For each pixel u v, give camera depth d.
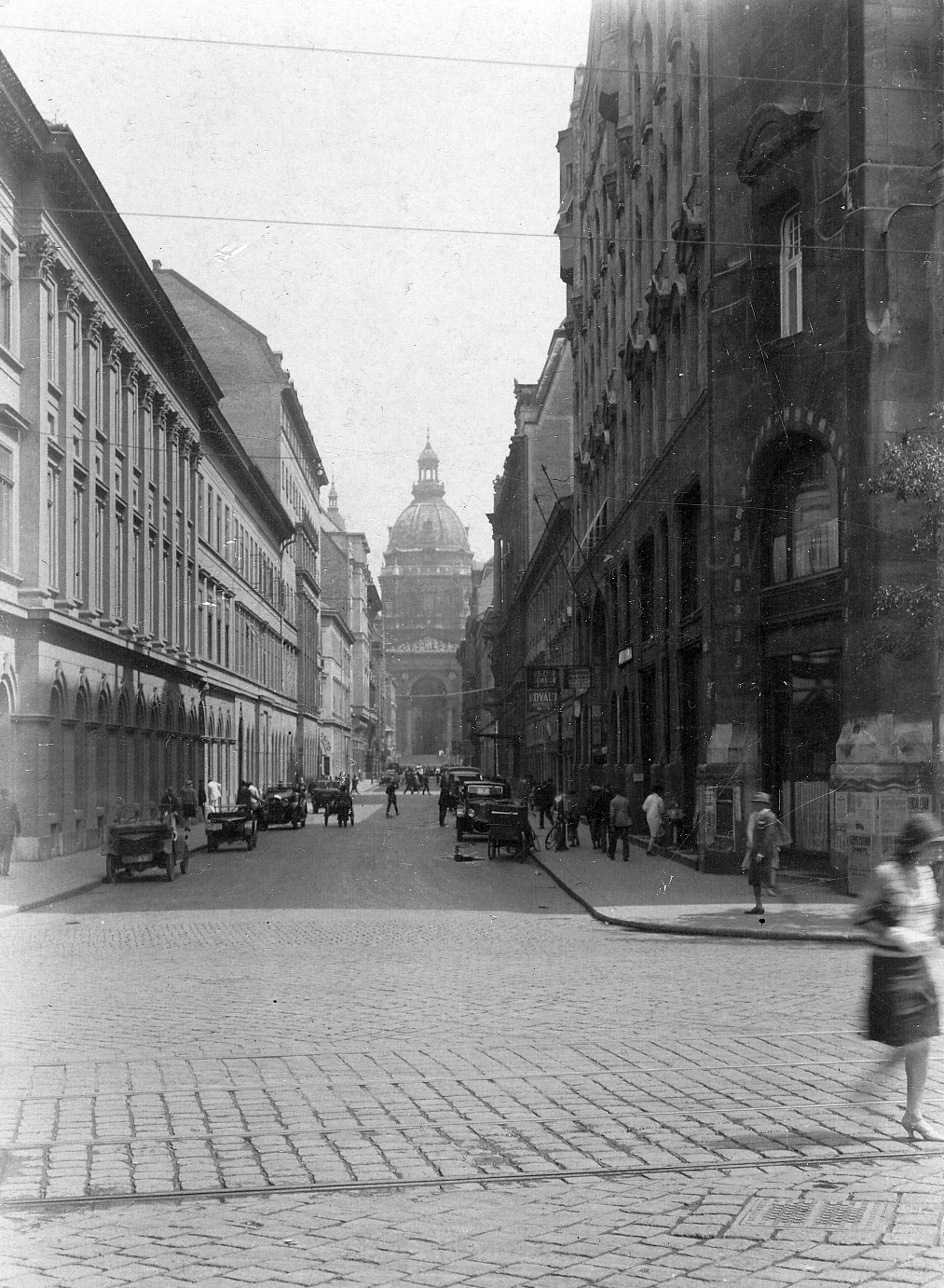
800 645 24.84
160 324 42.88
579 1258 5.73
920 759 21.50
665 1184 6.87
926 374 22.08
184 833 30.28
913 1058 7.62
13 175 29.70
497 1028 11.11
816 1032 10.82
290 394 80.88
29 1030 11.21
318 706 111.81
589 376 53.50
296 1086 9.10
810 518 24.84
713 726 26.56
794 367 24.58
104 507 37.34
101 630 36.06
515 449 83.38
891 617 21.27
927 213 22.23
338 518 149.88
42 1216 6.52
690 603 31.88
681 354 33.31
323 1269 5.66
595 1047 10.29
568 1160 7.31
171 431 47.94
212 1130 8.01
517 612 90.69
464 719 169.75
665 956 15.74
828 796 24.52
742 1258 5.70
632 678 39.66
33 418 30.45
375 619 178.25
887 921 7.61
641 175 39.28
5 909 21.19
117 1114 8.41
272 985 13.55
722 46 26.95
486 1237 6.07
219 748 60.12
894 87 22.39
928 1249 5.76
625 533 41.16
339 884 26.86
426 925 19.34
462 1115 8.30
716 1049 10.16
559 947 16.73
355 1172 7.16
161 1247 6.01
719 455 26.23
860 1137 7.67
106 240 34.69
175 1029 11.20
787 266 25.50
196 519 52.59
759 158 24.89
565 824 35.72
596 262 50.56
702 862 27.22
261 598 75.12
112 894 25.16
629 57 41.62
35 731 30.31
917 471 18.81
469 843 41.34
